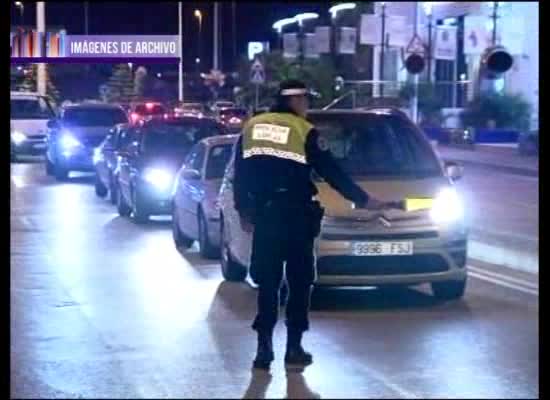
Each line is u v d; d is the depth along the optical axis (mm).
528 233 25016
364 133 19578
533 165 46719
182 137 32219
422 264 17250
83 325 16328
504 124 66375
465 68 74625
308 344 14961
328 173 13391
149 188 30219
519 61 68688
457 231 17531
